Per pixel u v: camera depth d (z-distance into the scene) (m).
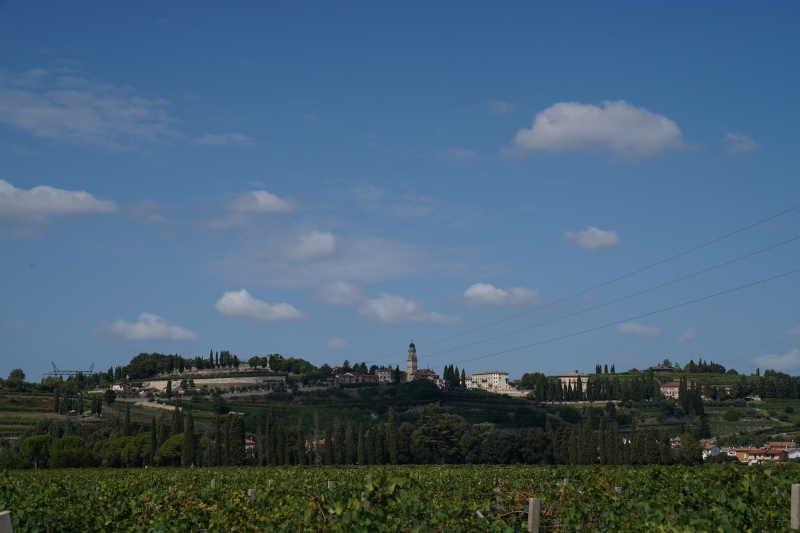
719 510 13.84
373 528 12.12
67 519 16.83
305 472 48.66
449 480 30.62
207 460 87.44
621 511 15.30
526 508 17.17
